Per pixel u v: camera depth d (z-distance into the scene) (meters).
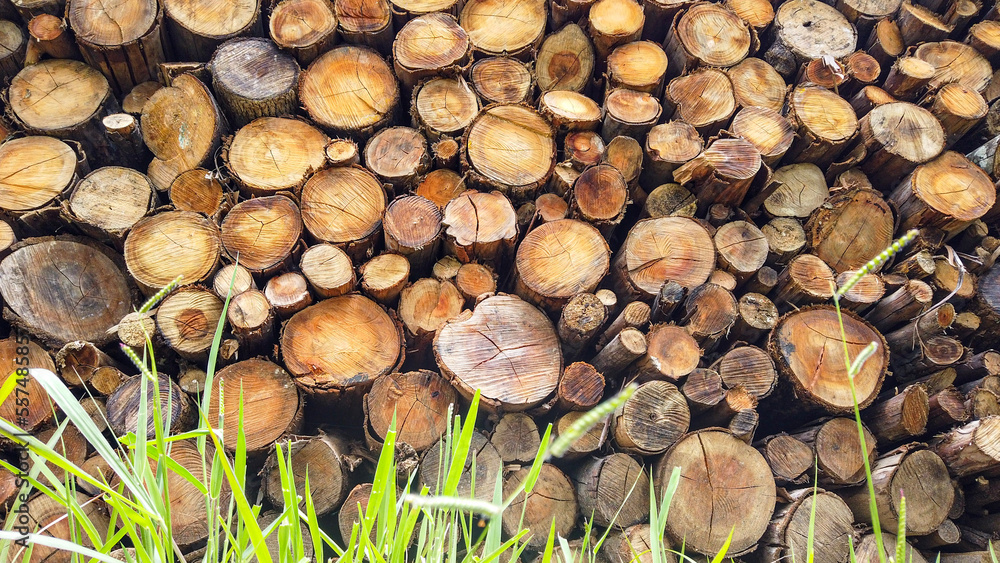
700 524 1.10
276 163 1.28
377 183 1.26
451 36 1.35
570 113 1.32
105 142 1.30
